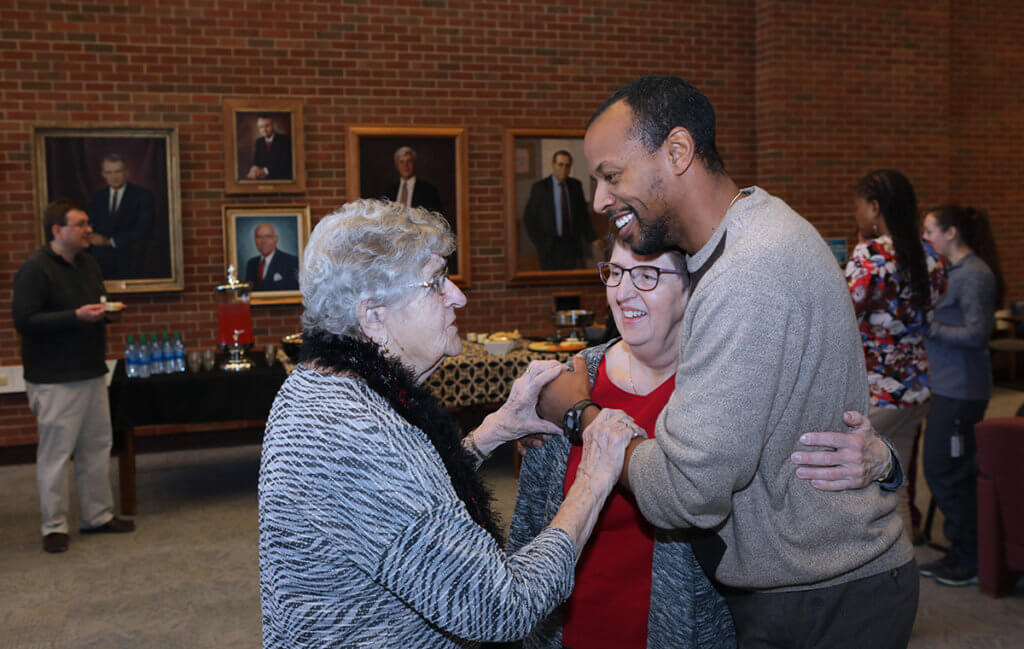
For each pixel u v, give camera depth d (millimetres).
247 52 5945
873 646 1375
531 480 1734
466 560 1088
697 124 1303
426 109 6348
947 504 3527
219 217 5984
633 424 1402
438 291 1267
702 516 1239
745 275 1211
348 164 6184
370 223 1236
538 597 1151
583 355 1757
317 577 1095
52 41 5582
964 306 3514
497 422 1653
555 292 6742
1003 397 7277
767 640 1386
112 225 5727
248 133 5961
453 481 1224
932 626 3123
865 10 7152
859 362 1342
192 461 5699
